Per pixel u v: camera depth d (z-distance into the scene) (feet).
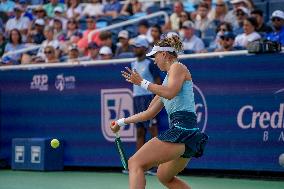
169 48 55.31
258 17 104.99
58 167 102.32
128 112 96.17
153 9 134.21
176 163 55.16
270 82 85.46
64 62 107.04
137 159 53.21
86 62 100.07
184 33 109.60
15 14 144.25
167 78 54.65
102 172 99.71
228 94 88.43
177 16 122.72
